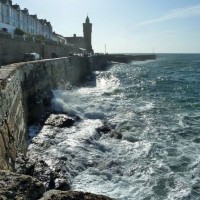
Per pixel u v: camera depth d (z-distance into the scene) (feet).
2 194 12.57
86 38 370.53
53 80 94.27
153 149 50.11
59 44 181.37
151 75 201.26
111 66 304.09
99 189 36.40
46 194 13.80
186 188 37.29
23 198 12.86
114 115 74.18
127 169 42.34
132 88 130.93
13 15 200.23
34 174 35.09
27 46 115.55
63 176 37.06
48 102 72.90
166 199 34.71
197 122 70.08
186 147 51.90
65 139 51.98
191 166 43.80
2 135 28.14
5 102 32.73
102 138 55.31
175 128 64.18
